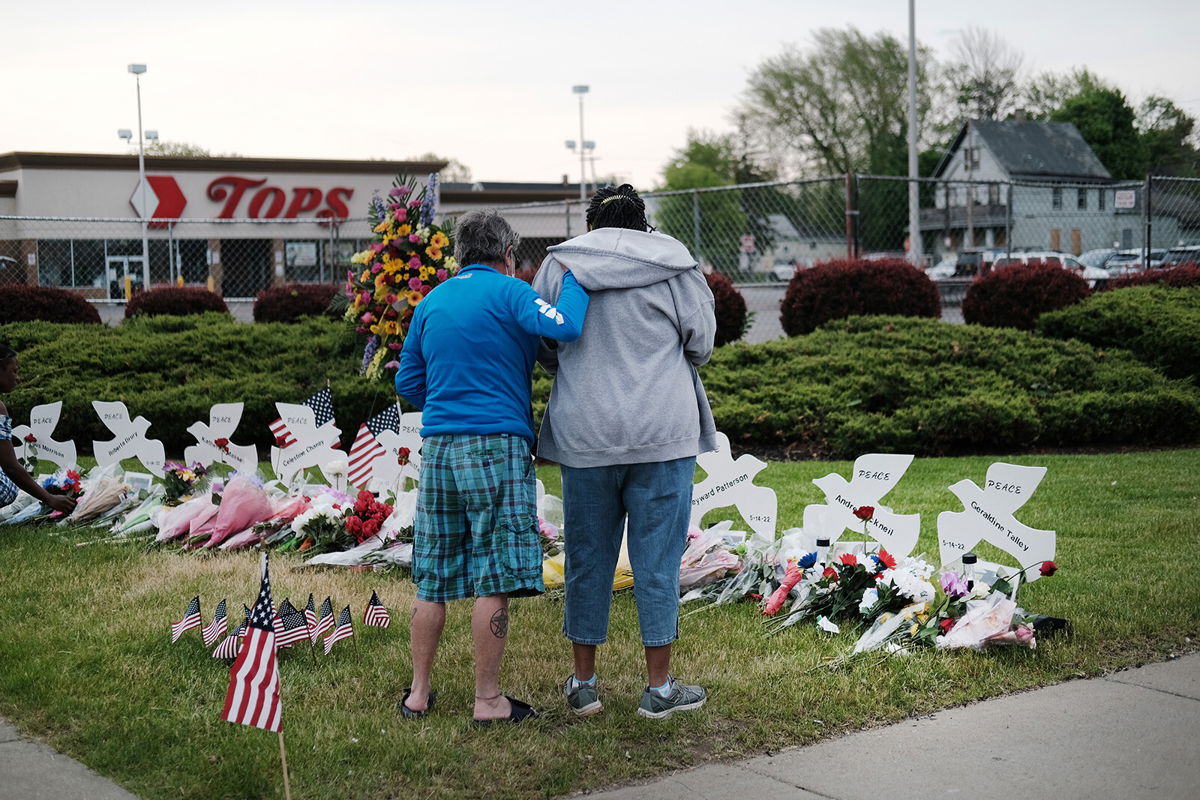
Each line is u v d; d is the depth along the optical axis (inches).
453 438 149.0
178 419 398.9
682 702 151.8
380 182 1430.9
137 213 1307.8
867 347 423.8
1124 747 137.4
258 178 1364.4
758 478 318.7
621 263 148.1
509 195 1555.1
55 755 140.9
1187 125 2337.6
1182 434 374.0
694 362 155.8
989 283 499.8
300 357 450.6
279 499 260.2
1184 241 804.6
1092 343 447.5
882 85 2032.5
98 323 592.7
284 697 158.6
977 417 349.4
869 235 1528.1
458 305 151.0
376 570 224.5
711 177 2023.9
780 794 128.3
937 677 161.8
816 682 161.2
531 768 135.9
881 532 199.6
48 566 231.0
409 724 148.6
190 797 128.7
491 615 148.0
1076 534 239.9
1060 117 2386.8
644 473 148.1
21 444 304.8
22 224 1255.5
